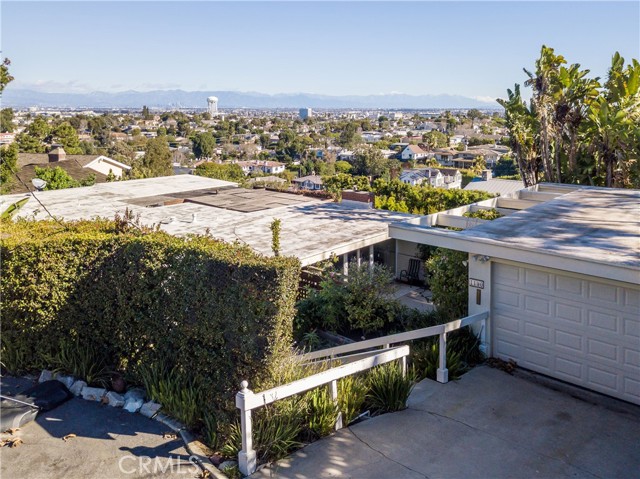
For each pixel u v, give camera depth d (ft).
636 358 25.96
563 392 27.68
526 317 29.94
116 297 27.43
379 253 60.85
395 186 80.48
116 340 27.73
